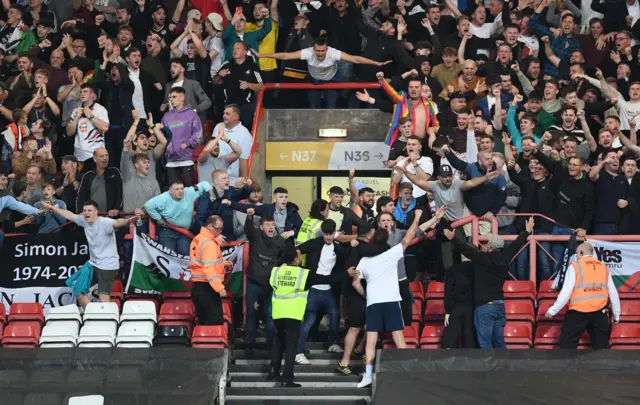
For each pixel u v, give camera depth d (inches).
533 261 1456.7
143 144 1550.2
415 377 1306.6
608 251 1473.9
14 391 1290.6
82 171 1699.1
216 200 1470.2
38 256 1507.1
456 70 1806.1
